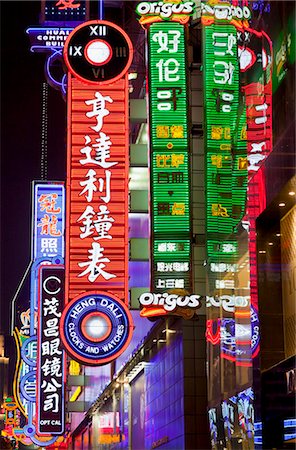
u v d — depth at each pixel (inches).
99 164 1083.9
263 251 702.5
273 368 672.4
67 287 1058.7
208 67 1026.1
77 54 1105.4
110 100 1101.1
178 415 1087.6
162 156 1019.9
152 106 1035.9
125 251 1069.8
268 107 704.4
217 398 911.7
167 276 990.4
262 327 690.2
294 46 629.6
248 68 844.6
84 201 1077.1
